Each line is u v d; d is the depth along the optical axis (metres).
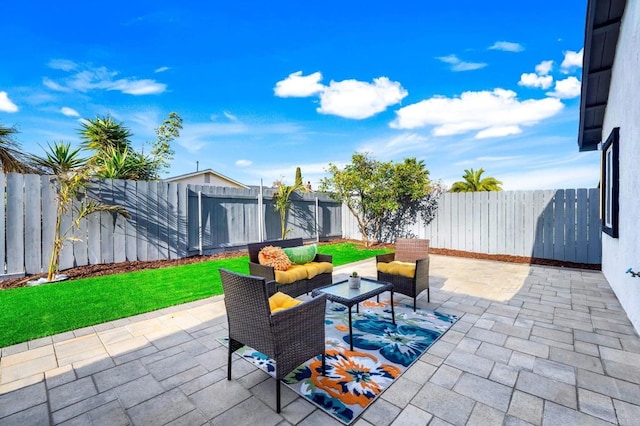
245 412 2.06
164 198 7.23
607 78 5.25
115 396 2.23
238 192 8.89
